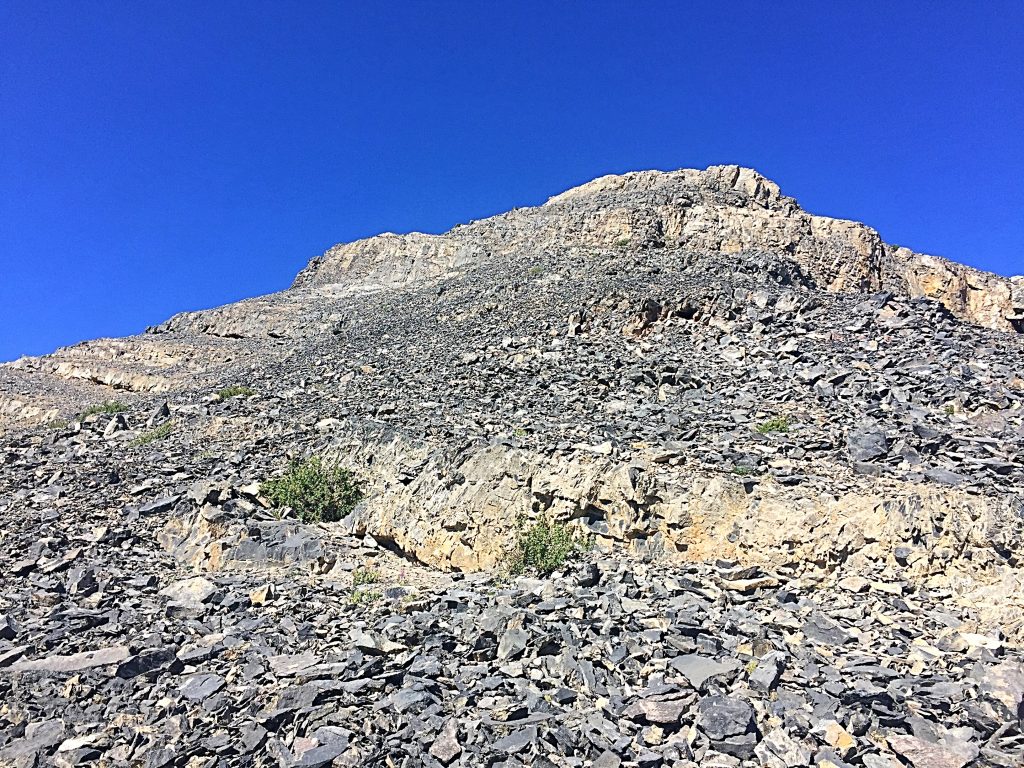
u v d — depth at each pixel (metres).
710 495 13.90
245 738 7.86
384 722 8.08
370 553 15.41
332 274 69.81
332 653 10.06
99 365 45.91
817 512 13.07
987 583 11.73
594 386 21.75
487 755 7.52
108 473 19.72
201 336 53.66
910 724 8.03
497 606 11.42
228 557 14.64
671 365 22.77
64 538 15.30
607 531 14.47
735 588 12.29
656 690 8.70
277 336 49.38
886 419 17.05
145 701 8.79
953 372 20.22
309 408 23.67
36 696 8.81
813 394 19.27
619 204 51.38
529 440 16.27
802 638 10.36
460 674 9.32
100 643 10.48
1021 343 24.55
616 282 34.62
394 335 36.50
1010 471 13.99
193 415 25.44
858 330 24.94
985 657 9.82
